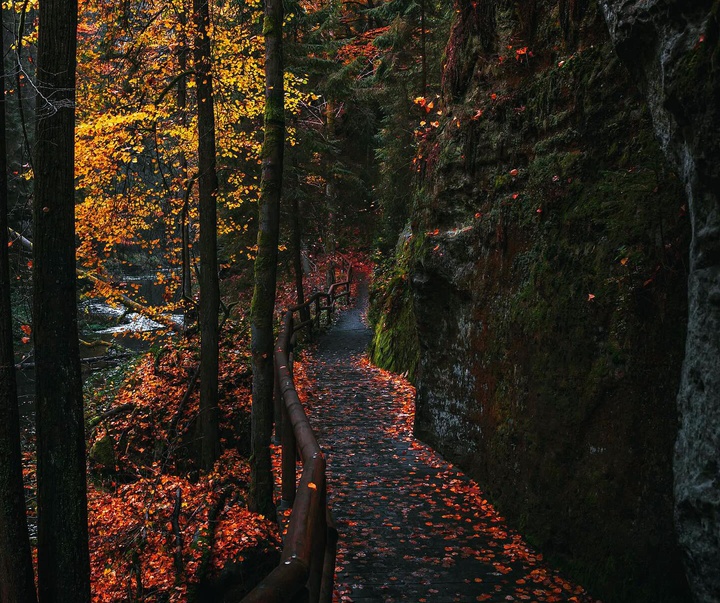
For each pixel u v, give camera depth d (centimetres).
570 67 555
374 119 2541
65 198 454
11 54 542
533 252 579
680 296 398
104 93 969
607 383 450
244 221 1692
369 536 540
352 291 2867
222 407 1035
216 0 961
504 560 498
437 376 782
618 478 432
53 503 450
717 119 276
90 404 1305
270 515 662
